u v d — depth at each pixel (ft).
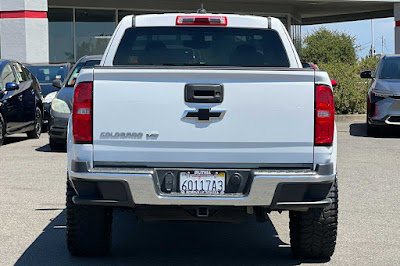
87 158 18.24
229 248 22.48
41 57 88.38
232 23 22.07
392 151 47.88
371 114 56.90
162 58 21.98
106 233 20.63
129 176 17.87
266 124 18.08
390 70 59.52
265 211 19.88
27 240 23.21
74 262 20.45
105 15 103.65
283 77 18.03
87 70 18.13
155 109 18.07
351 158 44.29
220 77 18.02
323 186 18.22
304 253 20.66
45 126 64.64
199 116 18.06
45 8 88.43
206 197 17.97
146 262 20.57
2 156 44.75
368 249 22.27
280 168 18.26
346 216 27.43
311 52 167.63
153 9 106.42
